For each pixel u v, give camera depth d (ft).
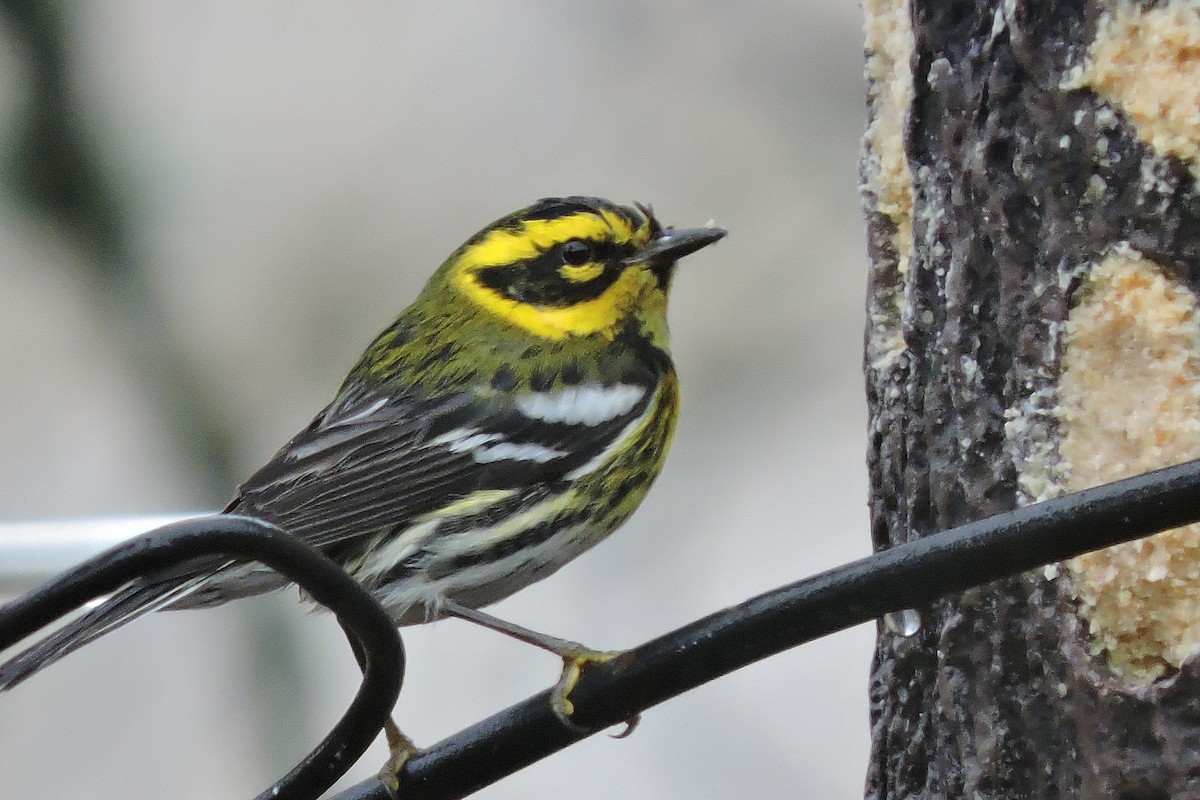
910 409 21.50
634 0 55.47
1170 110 18.48
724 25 54.44
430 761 21.26
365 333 54.19
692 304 52.37
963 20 20.22
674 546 51.49
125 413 54.19
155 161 53.78
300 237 54.95
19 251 53.06
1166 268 18.86
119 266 52.60
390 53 57.62
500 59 57.11
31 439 54.19
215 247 54.44
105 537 25.39
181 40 56.80
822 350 52.11
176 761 51.37
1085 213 19.19
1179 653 19.08
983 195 19.90
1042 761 20.01
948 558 17.88
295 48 57.62
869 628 51.65
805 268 52.37
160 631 52.54
